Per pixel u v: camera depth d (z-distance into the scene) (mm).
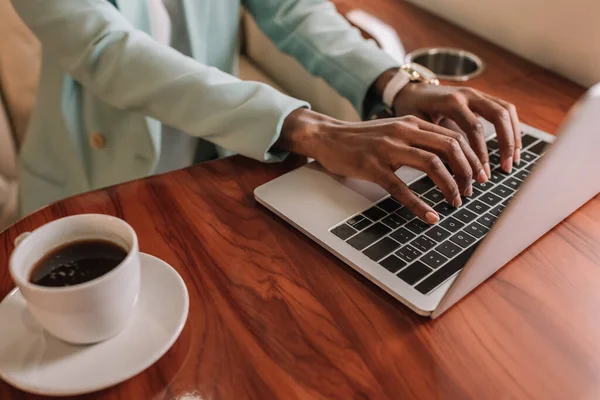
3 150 1085
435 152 601
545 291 508
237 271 516
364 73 786
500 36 1010
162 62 667
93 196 597
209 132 650
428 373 431
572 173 450
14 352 419
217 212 586
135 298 436
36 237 428
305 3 904
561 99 838
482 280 504
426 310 468
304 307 483
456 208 592
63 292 381
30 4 701
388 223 564
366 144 609
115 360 415
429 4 1120
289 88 1160
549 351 452
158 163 893
